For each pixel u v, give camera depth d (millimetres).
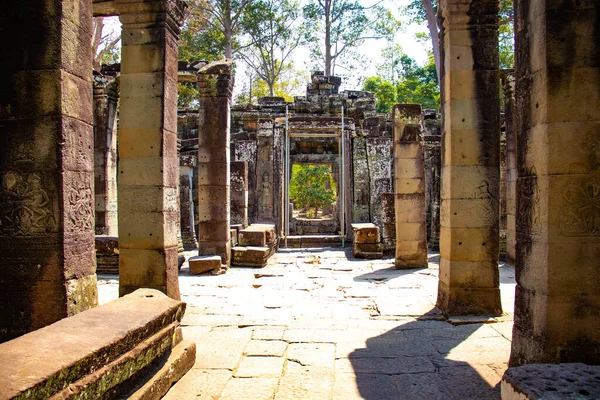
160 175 6258
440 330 5742
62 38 3824
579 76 3457
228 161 11164
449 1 6316
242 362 4660
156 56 6285
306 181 25156
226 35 25969
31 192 3826
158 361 3912
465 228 6359
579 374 2957
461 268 6359
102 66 15742
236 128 20859
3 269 3861
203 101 10984
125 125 6320
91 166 4242
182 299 7453
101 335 3125
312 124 16594
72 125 3947
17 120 3836
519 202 3930
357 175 17047
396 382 4164
